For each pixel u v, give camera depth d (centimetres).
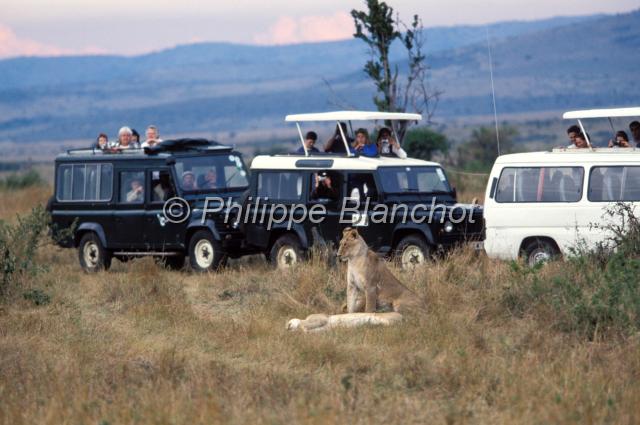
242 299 5238
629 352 3466
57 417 2978
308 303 4806
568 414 2842
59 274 6281
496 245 5700
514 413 2905
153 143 7262
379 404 3055
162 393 3141
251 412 2941
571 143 6525
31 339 4131
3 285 5166
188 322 4491
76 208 6994
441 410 3008
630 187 5350
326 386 3288
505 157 5738
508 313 4184
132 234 6744
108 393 3238
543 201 5569
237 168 6925
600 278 4272
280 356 3741
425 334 3950
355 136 6412
